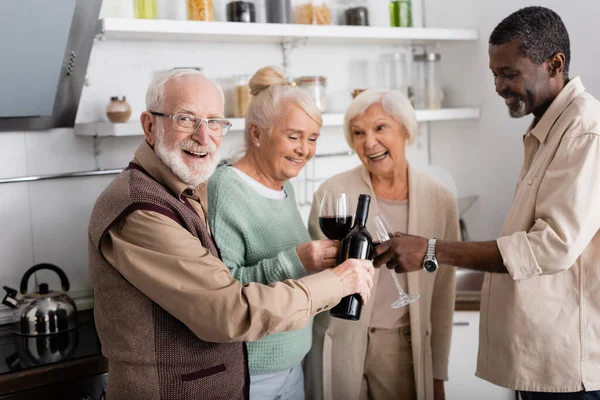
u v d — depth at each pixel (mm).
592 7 2373
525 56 1617
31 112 2117
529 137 1745
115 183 1409
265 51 2709
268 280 1596
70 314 2150
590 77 2406
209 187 1713
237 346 1497
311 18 2539
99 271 1400
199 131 1417
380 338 1940
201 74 1471
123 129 2139
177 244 1316
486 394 2420
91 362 1897
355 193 1977
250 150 1803
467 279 2617
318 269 1591
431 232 1980
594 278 1615
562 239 1539
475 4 2820
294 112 1721
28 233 2287
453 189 2863
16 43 1935
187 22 2229
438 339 2082
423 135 3113
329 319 1952
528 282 1662
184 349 1379
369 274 1476
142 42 2445
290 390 1807
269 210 1742
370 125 1870
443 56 3018
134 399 1381
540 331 1658
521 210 1673
